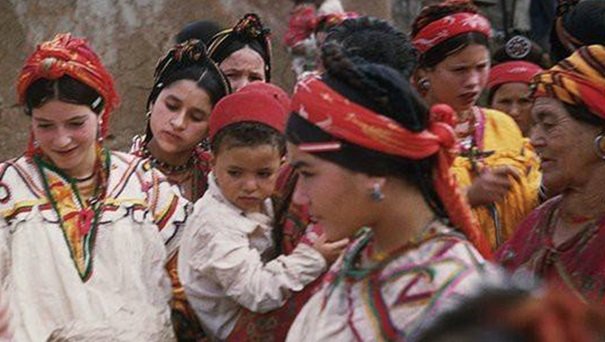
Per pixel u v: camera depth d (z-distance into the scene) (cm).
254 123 444
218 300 450
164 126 525
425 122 329
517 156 510
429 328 178
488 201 489
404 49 424
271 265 439
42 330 433
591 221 395
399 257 330
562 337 173
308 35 807
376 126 322
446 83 514
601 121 392
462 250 326
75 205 448
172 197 467
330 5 805
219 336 452
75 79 443
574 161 396
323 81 330
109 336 426
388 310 322
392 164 326
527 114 636
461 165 506
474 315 175
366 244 343
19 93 450
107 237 446
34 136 454
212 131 455
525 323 173
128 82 823
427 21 518
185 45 529
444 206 334
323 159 329
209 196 458
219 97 529
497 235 491
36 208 444
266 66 605
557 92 396
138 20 832
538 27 945
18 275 436
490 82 642
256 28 595
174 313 465
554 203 413
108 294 439
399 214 331
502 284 180
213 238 446
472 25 511
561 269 392
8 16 829
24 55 825
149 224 454
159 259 455
